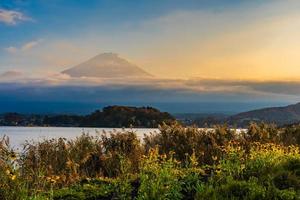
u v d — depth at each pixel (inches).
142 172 389.1
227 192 331.0
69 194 347.9
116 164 454.3
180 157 538.9
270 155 435.2
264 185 350.9
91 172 452.1
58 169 430.6
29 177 346.0
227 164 391.9
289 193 324.2
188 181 368.2
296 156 445.1
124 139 499.2
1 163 312.0
